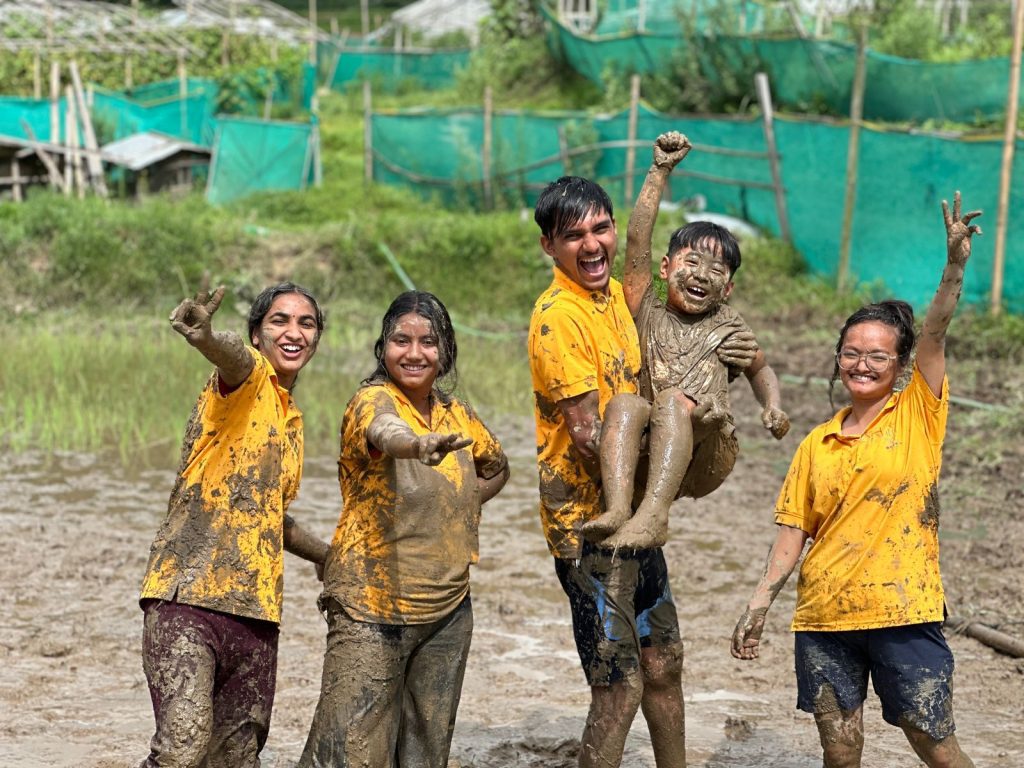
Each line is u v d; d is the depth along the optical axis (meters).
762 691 5.86
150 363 13.84
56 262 18.31
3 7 30.06
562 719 5.48
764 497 9.65
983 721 5.44
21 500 9.14
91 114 25.78
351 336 16.39
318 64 35.97
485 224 19.30
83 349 14.48
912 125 18.52
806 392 13.55
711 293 4.17
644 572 4.27
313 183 23.55
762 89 18.38
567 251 4.11
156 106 27.45
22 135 25.92
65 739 5.15
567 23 28.77
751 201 18.97
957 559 7.86
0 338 15.28
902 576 4.07
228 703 3.99
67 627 6.59
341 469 4.14
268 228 20.55
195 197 22.80
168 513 4.02
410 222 19.48
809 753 5.12
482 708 5.61
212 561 3.90
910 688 4.06
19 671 5.94
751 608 4.18
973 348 14.87
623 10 27.03
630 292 4.30
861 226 17.30
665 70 24.00
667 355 4.19
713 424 3.96
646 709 4.46
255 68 30.52
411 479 4.00
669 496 3.85
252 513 3.96
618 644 4.10
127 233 18.81
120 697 5.67
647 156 20.17
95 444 10.82
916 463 4.12
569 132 20.94
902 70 19.03
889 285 17.06
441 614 4.06
